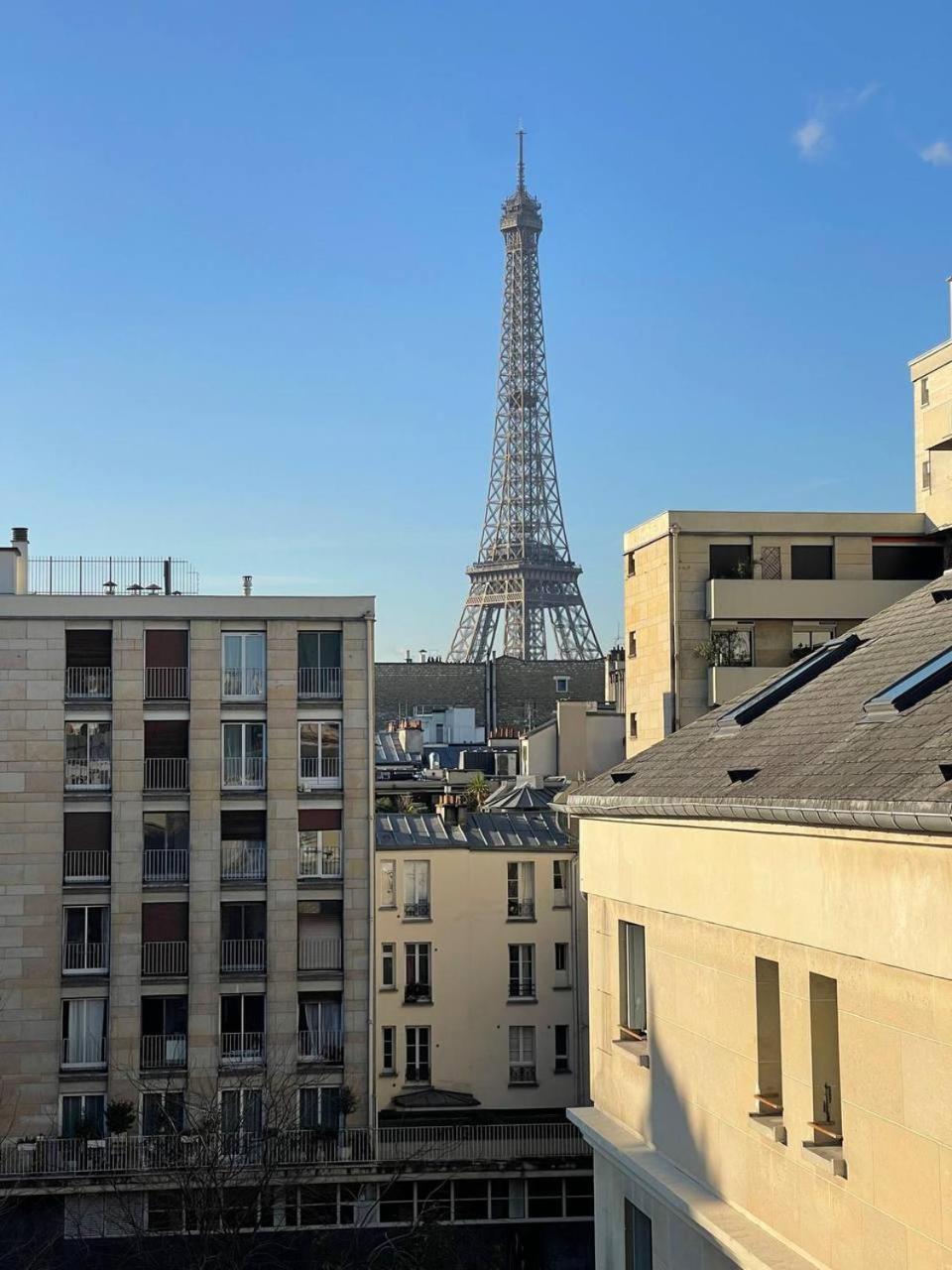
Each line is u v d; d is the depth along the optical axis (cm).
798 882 1756
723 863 1980
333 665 6166
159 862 6003
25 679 5984
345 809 6109
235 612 6109
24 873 5916
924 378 7256
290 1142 5784
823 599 6556
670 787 2175
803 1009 1777
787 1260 1770
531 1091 6575
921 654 2053
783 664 6588
